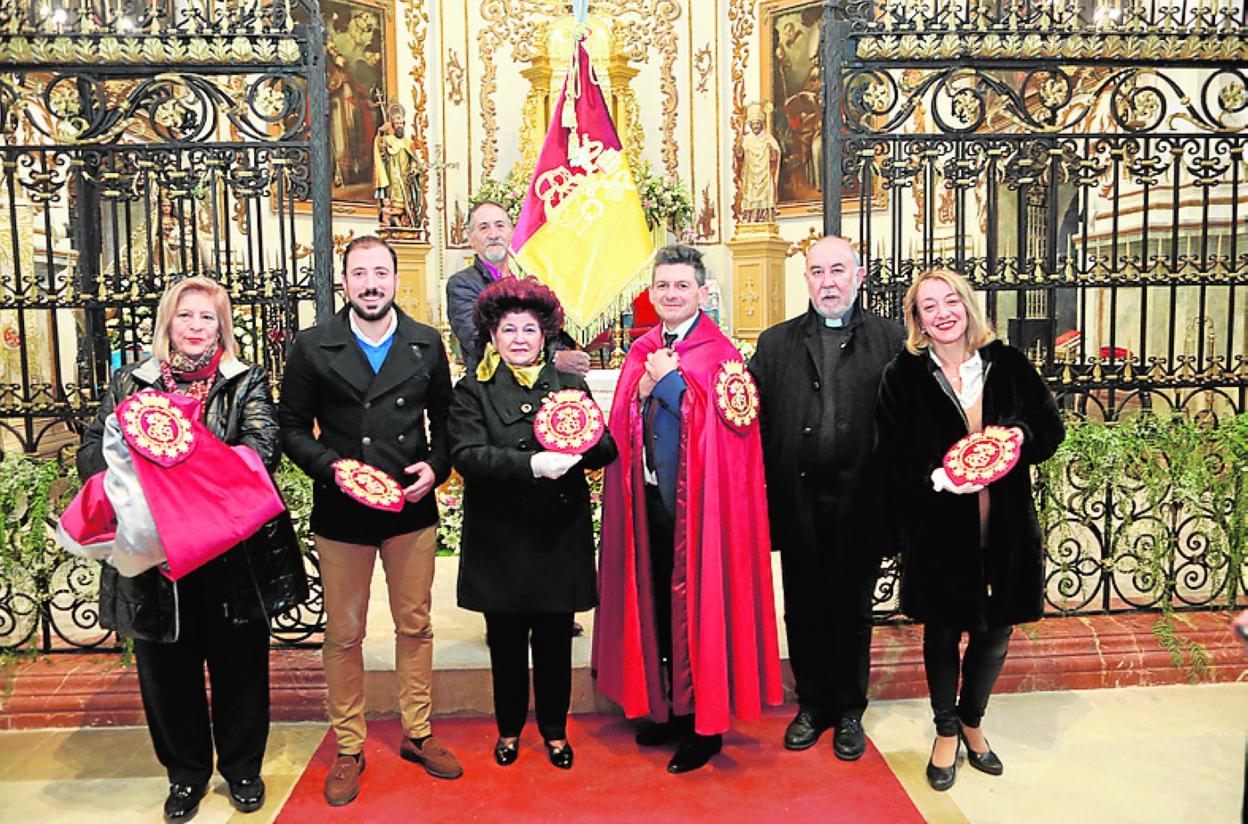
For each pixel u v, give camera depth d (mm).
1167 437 3984
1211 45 3965
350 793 3098
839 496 3240
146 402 2766
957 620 3002
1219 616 4113
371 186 10367
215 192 3826
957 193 4016
